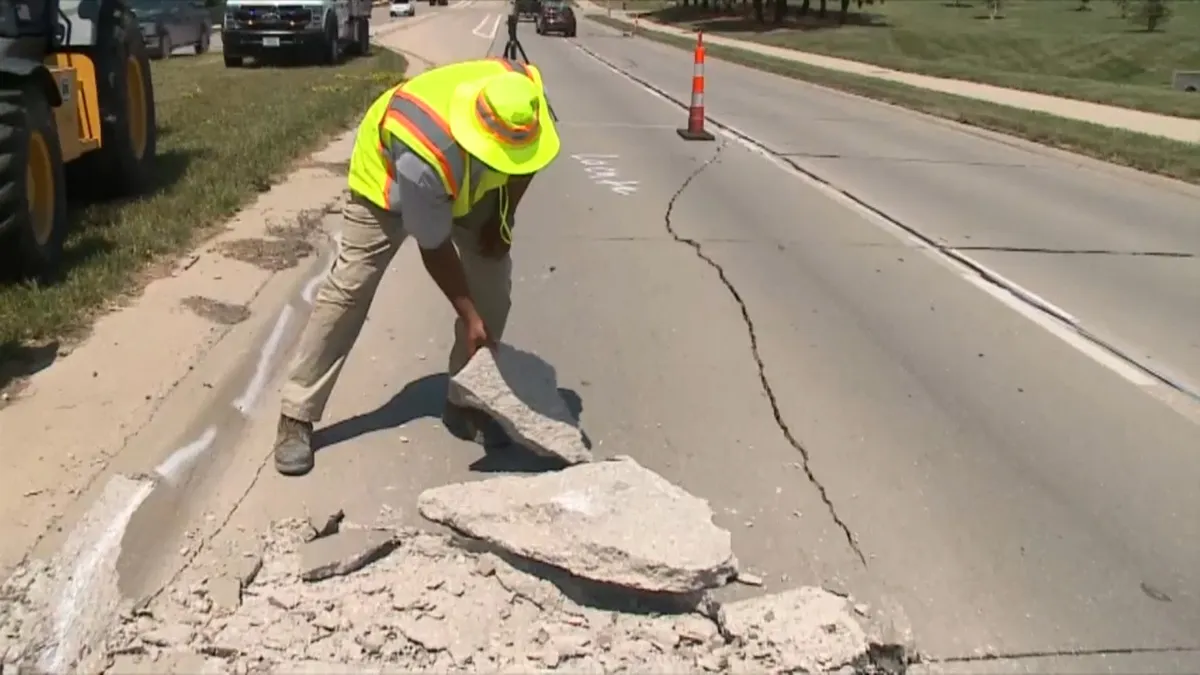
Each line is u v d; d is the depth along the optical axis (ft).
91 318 20.18
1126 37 174.60
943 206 36.88
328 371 15.47
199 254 25.09
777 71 97.35
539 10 162.71
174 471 14.69
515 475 15.55
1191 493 16.20
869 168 44.21
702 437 17.37
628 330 22.48
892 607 12.90
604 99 68.28
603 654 11.61
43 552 12.53
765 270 27.55
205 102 53.98
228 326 20.33
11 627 11.35
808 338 22.47
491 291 15.78
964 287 26.81
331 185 34.19
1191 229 34.83
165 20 95.61
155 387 17.10
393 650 11.46
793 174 41.81
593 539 12.44
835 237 31.53
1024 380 20.63
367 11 101.45
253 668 11.12
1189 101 73.77
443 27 179.42
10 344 18.17
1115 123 62.54
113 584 12.21
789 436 17.56
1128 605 13.25
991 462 16.97
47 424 15.57
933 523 14.96
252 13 83.05
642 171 41.22
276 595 12.22
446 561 12.94
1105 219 35.94
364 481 15.28
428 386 18.79
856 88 78.43
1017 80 91.20
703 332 22.54
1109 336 23.44
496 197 14.85
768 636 11.87
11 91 21.47
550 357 20.68
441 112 13.42
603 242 29.86
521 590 12.44
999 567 13.93
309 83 65.72
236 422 16.99
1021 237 32.65
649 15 247.50
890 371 20.77
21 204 20.62
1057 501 15.78
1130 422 18.80
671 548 12.37
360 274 15.03
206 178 33.24
